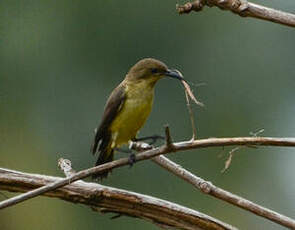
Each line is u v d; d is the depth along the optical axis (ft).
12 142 46.85
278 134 46.68
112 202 24.93
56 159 46.60
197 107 46.39
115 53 48.42
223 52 47.75
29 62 48.37
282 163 45.03
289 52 47.73
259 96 47.19
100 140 31.14
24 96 47.75
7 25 48.42
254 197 44.75
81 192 24.91
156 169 44.39
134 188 44.21
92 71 48.34
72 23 48.73
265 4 46.39
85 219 44.47
